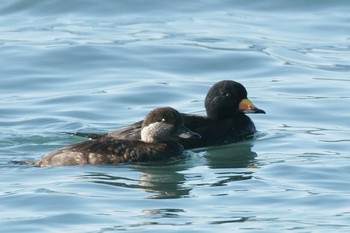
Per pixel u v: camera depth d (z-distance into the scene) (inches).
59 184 597.3
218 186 601.3
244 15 1021.2
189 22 999.6
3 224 534.0
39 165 632.4
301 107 786.8
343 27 986.7
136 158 649.6
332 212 553.6
